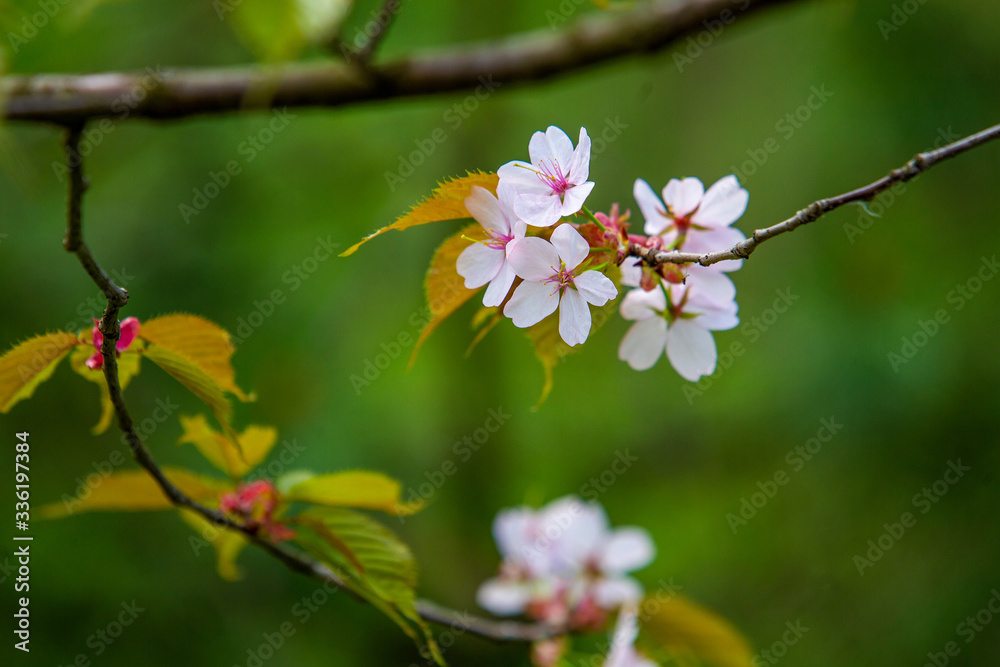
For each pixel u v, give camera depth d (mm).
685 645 1186
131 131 1951
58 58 1650
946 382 1916
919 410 1934
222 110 1123
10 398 1042
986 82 1866
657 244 1028
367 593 1086
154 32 1733
